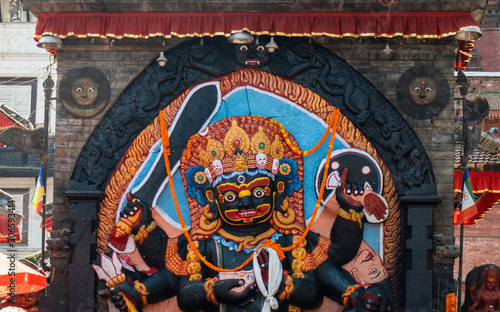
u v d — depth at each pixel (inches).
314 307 531.8
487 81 1238.9
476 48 1425.9
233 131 530.3
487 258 1357.0
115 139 552.7
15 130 577.6
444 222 545.0
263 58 552.7
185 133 551.2
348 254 534.9
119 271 538.6
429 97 552.7
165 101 556.4
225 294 519.2
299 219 538.9
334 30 542.0
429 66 555.5
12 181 1135.6
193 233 536.7
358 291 526.6
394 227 543.5
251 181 522.9
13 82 1174.3
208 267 533.3
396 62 555.5
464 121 604.4
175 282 537.0
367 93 555.2
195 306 527.8
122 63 559.2
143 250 540.4
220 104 553.3
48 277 555.8
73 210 546.6
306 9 543.5
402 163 547.5
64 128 557.9
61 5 547.8
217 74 554.3
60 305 546.3
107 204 550.3
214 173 529.7
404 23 545.3
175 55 559.2
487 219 1362.0
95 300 543.8
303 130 550.0
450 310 536.7
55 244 544.7
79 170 555.2
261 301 521.0
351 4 541.3
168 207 548.4
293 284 521.3
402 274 542.6
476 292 560.1
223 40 558.3
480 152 761.0
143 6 544.1
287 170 539.5
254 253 523.5
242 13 542.3
